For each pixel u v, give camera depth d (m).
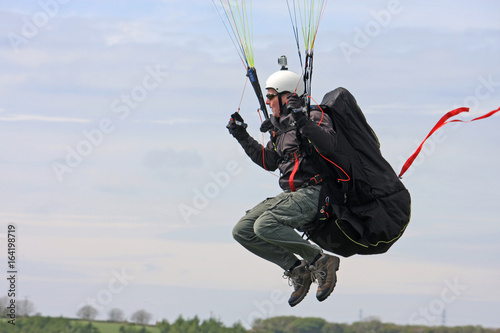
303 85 22.42
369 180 21.58
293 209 21.67
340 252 22.61
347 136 21.61
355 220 21.69
